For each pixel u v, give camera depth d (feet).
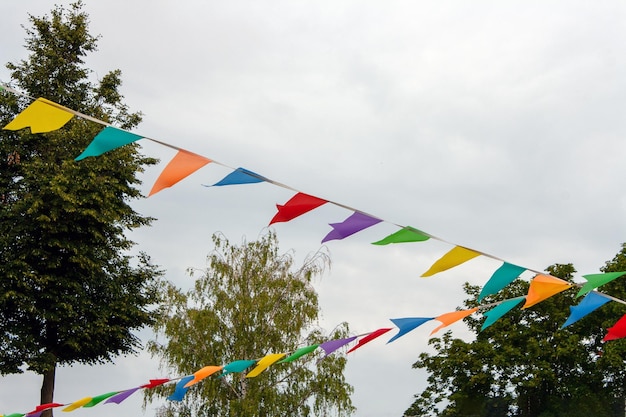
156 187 13.47
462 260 15.64
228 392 81.41
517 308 95.76
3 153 75.77
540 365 90.33
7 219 74.18
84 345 76.23
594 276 16.30
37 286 73.77
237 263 86.74
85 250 73.46
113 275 78.43
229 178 14.05
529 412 91.30
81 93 79.05
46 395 73.26
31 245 73.15
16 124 12.56
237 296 84.23
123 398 21.45
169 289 83.25
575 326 92.02
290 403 80.07
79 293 73.72
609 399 89.61
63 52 78.48
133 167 78.59
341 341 19.21
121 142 13.28
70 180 72.59
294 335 82.53
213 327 81.35
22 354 72.28
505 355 92.43
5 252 72.18
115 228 77.51
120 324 78.54
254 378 80.43
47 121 12.67
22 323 73.26
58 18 79.05
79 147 75.46
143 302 80.02
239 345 81.30
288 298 84.64
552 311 93.81
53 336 75.41
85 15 80.69
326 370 81.05
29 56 77.77
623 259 88.69
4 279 71.51
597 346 92.43
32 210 70.54
